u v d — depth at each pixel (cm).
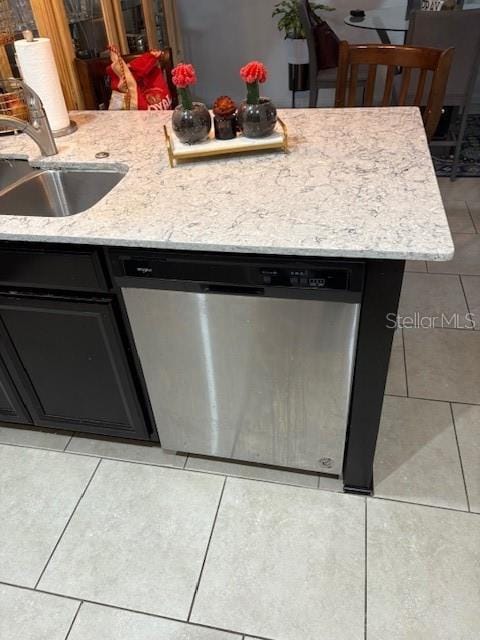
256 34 438
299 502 153
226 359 130
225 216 116
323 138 154
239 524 149
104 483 162
